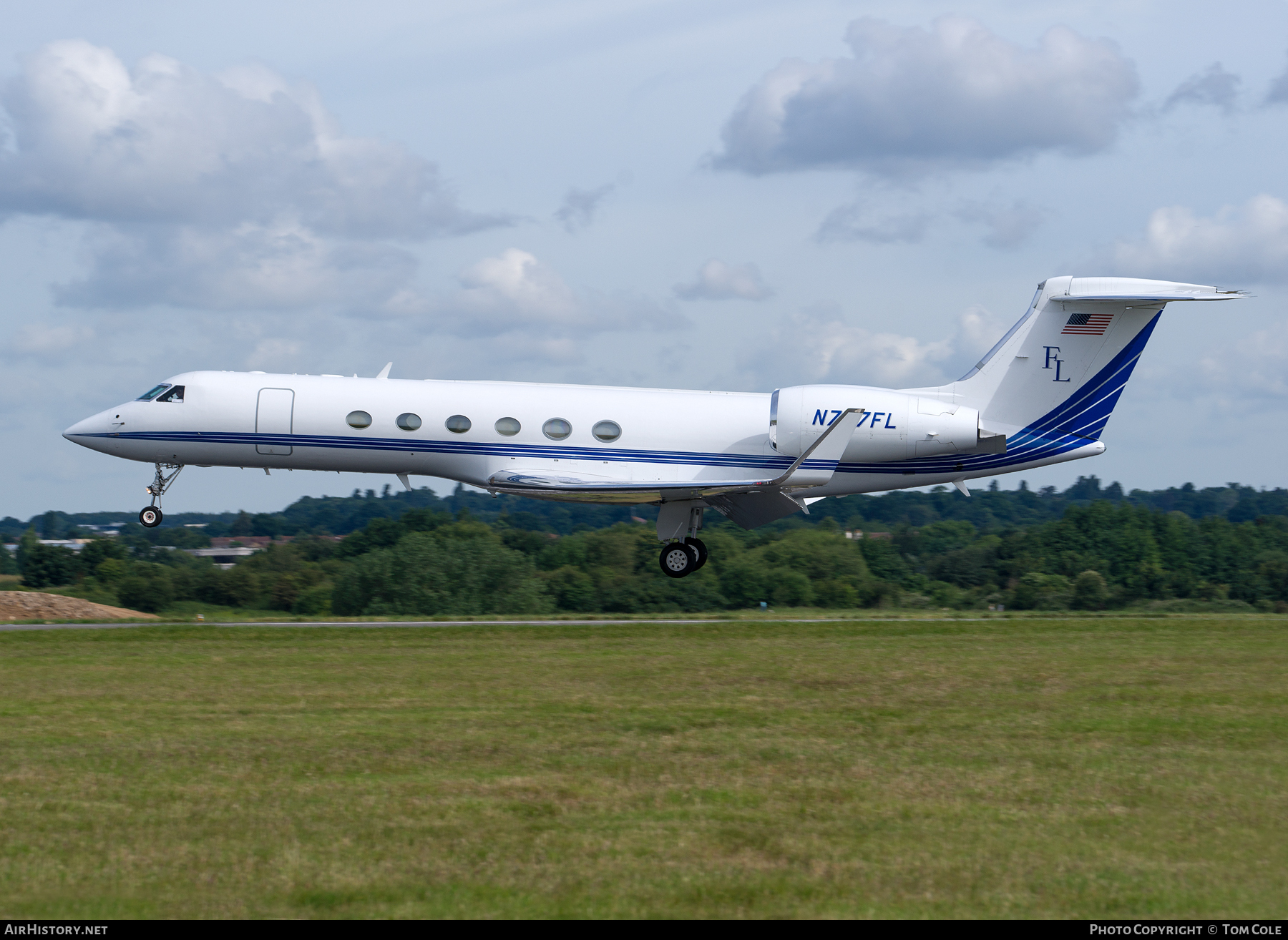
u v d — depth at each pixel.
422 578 85.25
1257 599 100.75
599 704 24.98
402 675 28.84
